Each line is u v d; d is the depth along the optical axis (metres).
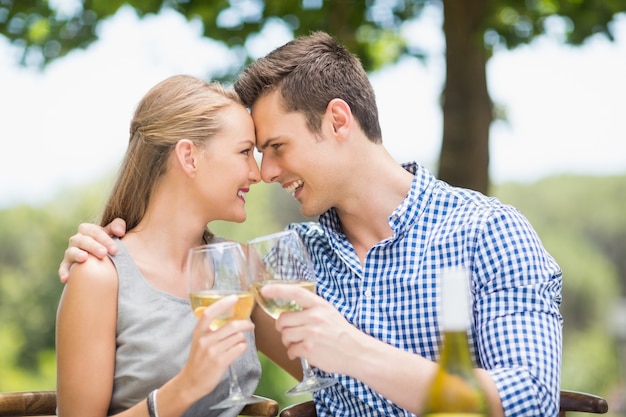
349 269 2.82
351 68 2.84
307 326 2.17
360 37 6.38
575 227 26.09
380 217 2.84
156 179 2.69
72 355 2.52
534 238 2.65
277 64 2.79
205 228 2.92
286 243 2.26
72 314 2.52
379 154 2.85
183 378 2.22
